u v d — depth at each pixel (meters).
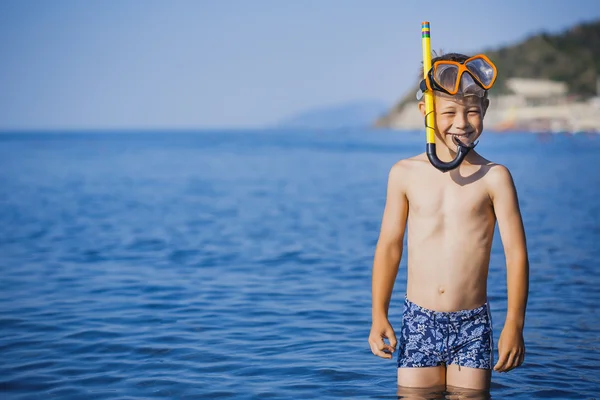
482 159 3.57
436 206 3.52
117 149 59.56
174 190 20.31
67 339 5.02
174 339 5.02
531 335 5.12
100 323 5.50
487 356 3.53
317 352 4.71
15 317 5.69
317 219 13.20
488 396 3.52
